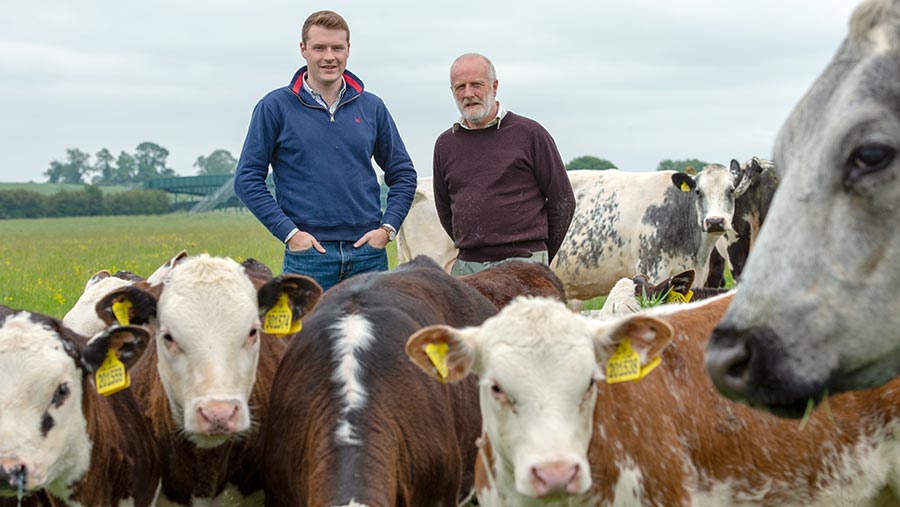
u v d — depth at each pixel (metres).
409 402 5.95
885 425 5.81
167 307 6.05
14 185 166.25
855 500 5.89
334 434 5.50
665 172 15.77
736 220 16.17
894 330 3.58
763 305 3.64
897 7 3.62
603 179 16.23
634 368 5.03
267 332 6.28
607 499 5.30
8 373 5.41
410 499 5.80
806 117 3.70
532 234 9.01
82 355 5.67
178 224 79.94
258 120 8.30
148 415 6.56
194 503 6.39
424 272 7.27
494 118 8.98
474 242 9.05
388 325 6.26
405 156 8.81
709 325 6.10
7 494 5.39
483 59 8.87
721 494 5.77
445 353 5.07
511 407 4.88
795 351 3.60
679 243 15.13
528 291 8.18
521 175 8.99
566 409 4.82
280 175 8.42
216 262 6.34
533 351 4.88
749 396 3.71
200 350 5.94
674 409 5.71
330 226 8.34
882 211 3.49
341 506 5.06
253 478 6.55
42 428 5.44
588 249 15.91
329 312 6.43
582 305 17.78
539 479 4.63
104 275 9.48
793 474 5.78
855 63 3.63
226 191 120.69
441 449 6.03
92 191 119.19
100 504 5.93
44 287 21.80
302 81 8.37
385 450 5.50
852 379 3.67
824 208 3.57
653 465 5.49
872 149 3.45
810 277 3.59
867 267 3.54
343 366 5.88
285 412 6.05
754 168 15.97
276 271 24.70
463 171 9.06
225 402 5.79
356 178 8.41
